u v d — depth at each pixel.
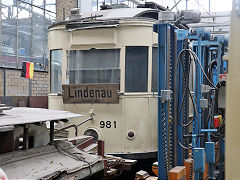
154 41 6.27
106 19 6.21
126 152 6.11
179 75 5.02
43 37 11.30
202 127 5.76
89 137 5.12
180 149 4.97
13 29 9.94
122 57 6.15
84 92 6.23
